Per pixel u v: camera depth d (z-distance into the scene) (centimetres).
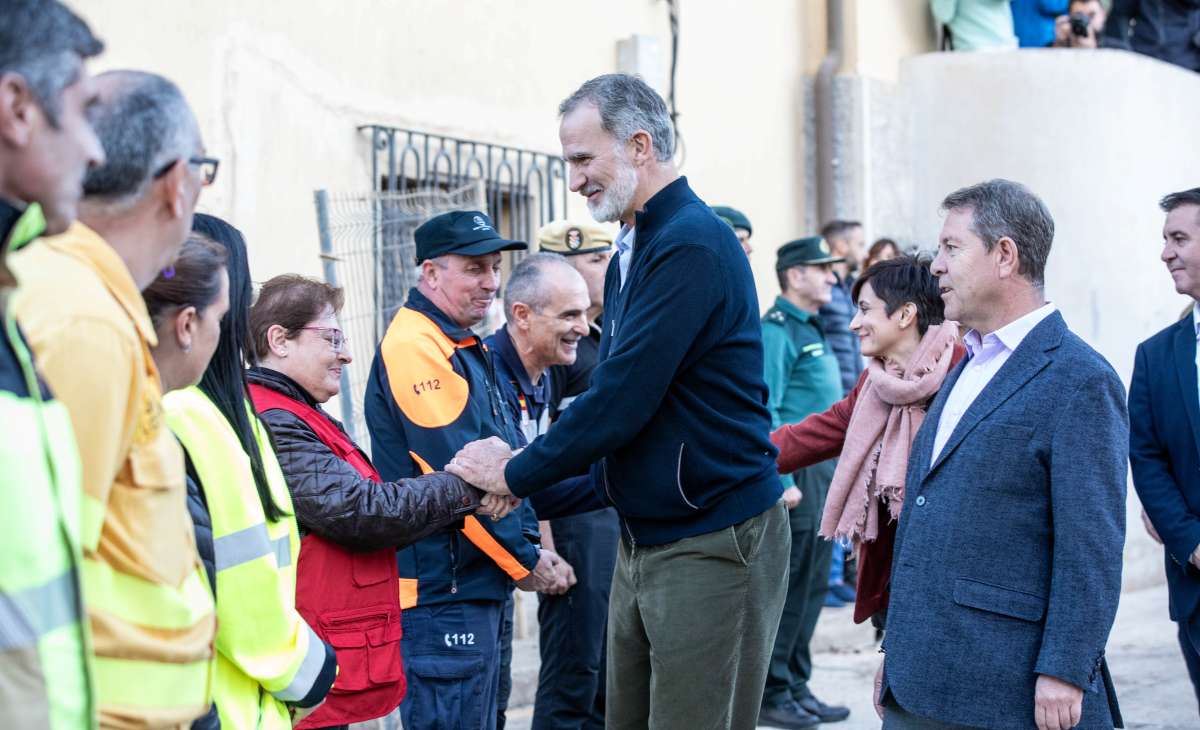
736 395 313
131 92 191
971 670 286
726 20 777
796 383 589
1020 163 853
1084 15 904
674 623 314
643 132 314
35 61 157
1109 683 299
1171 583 413
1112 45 967
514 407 415
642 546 323
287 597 244
